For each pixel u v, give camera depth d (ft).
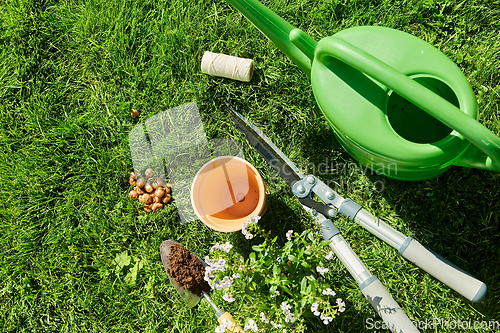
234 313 4.55
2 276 5.14
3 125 5.48
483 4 4.97
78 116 5.47
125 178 5.30
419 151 3.27
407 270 4.74
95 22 5.51
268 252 3.95
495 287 4.56
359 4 5.19
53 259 5.17
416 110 3.94
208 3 5.41
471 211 4.71
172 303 4.99
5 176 5.32
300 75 5.09
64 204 5.26
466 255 4.68
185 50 5.37
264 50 5.24
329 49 3.20
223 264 3.55
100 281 5.14
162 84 5.36
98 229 5.17
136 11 5.46
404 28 5.10
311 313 4.03
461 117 2.75
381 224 3.82
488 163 3.14
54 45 5.61
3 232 5.26
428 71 3.43
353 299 4.68
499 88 4.81
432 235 4.71
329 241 3.69
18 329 5.11
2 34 5.57
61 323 5.13
